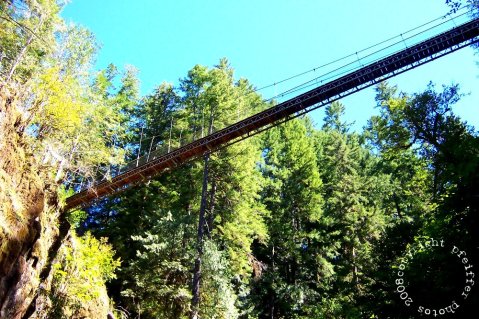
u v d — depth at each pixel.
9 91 10.96
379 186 30.28
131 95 35.59
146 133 34.53
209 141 19.47
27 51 18.34
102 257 14.45
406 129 21.64
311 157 34.28
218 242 23.38
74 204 18.73
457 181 8.25
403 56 17.47
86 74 21.67
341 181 29.64
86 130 18.08
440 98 20.56
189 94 31.38
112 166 22.36
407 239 16.12
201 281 18.22
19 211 9.27
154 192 27.20
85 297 12.30
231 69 30.59
